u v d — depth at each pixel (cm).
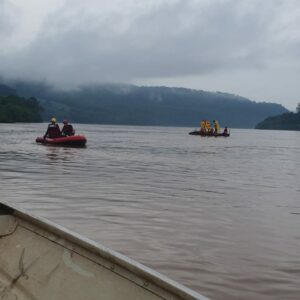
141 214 797
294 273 505
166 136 6831
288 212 869
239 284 467
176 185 1237
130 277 218
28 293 252
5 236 304
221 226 724
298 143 6159
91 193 1026
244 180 1444
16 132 6075
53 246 271
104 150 2798
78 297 229
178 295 190
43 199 923
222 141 5412
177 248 586
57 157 2072
